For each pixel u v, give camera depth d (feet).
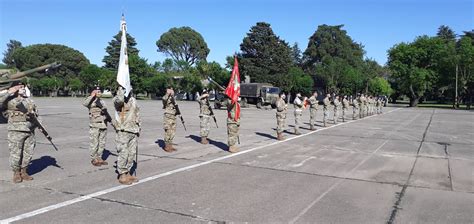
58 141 40.63
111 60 278.05
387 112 124.77
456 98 172.35
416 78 186.60
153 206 19.16
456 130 62.85
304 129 60.13
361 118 90.48
